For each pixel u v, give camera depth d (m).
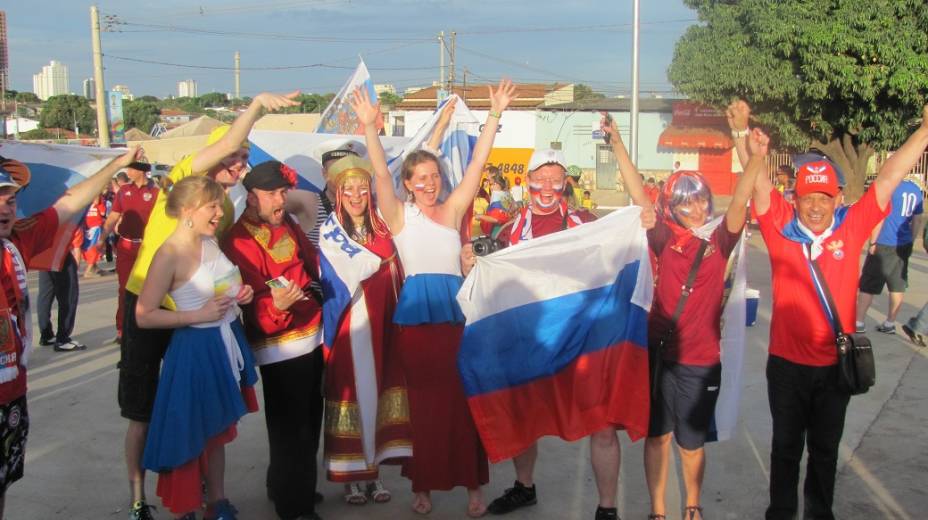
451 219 4.50
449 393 4.38
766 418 6.09
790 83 24.34
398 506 4.73
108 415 6.30
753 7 24.77
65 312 8.33
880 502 4.62
